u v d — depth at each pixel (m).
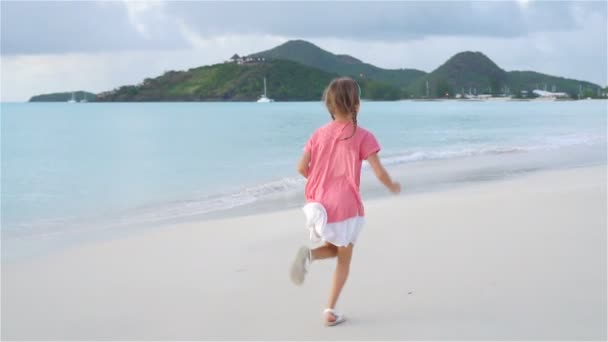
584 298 3.53
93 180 10.55
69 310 3.71
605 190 7.36
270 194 9.05
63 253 5.15
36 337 3.28
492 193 7.85
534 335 3.03
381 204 7.09
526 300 3.54
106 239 6.05
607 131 22.91
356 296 3.77
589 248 4.62
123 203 8.30
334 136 3.31
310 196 3.38
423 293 3.76
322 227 3.20
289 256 4.88
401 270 4.26
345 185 3.27
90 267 4.69
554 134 21.45
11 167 12.39
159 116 44.75
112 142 18.84
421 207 6.68
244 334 3.24
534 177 10.16
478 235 5.19
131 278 4.36
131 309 3.70
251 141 19.06
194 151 15.77
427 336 3.10
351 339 3.12
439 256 4.58
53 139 20.36
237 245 5.30
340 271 3.36
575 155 14.27
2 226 6.79
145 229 6.58
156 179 10.68
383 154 14.69
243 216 7.27
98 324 3.46
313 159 3.38
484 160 13.39
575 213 5.96
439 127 26.44
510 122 31.22
